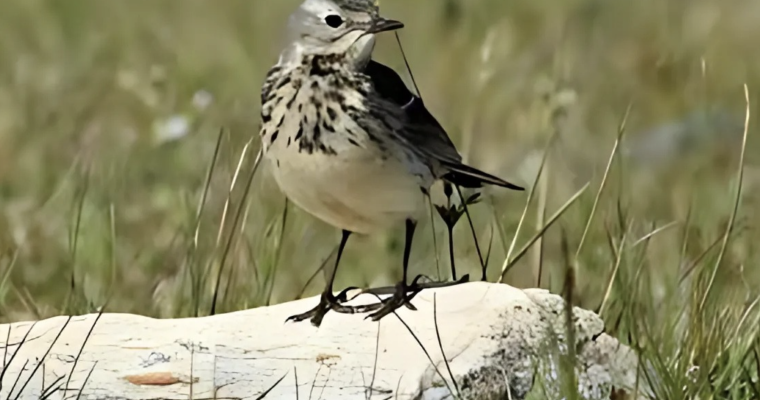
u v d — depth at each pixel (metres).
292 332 9.22
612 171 14.48
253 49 20.77
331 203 9.30
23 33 21.56
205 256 12.28
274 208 13.01
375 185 9.15
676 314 10.64
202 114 16.17
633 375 9.62
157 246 13.30
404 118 9.17
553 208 13.89
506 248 11.57
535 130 16.66
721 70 20.06
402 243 12.75
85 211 13.87
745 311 10.46
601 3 22.69
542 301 9.52
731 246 12.09
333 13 9.09
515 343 9.16
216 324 9.35
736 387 9.66
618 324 10.45
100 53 20.42
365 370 8.73
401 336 9.08
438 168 9.69
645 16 22.30
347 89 9.05
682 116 18.50
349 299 9.78
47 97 18.55
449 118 17.06
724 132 17.73
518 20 21.64
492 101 17.62
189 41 21.19
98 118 17.75
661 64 17.69
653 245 13.09
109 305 11.92
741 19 22.47
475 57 18.94
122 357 8.96
